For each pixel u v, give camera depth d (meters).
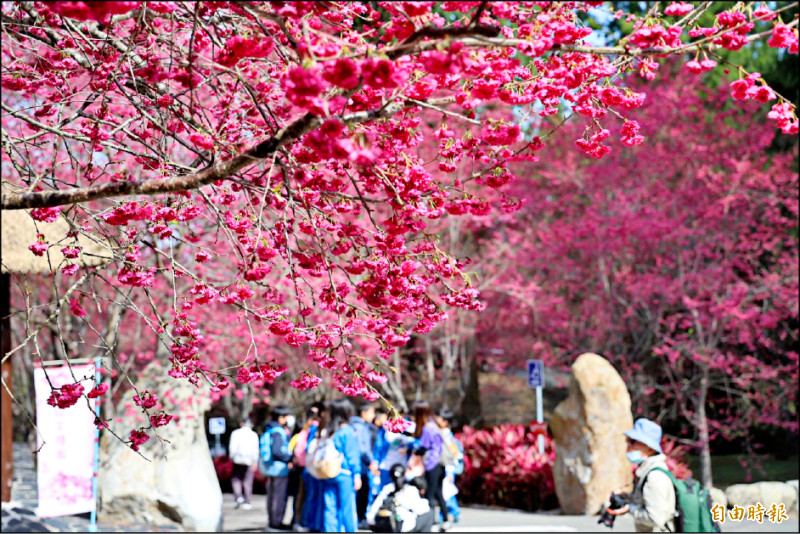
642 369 18.41
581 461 12.90
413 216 3.49
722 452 22.34
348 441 10.58
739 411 18.69
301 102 2.58
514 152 3.52
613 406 12.93
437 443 10.84
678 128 18.27
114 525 11.18
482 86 3.05
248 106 4.10
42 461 9.30
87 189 3.23
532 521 12.09
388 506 9.42
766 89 3.01
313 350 3.75
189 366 3.77
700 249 17.34
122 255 3.78
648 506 5.76
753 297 16.95
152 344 16.27
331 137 2.67
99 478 11.75
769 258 17.89
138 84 3.98
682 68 18.19
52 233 9.11
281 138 2.93
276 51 3.77
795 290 16.47
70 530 10.06
